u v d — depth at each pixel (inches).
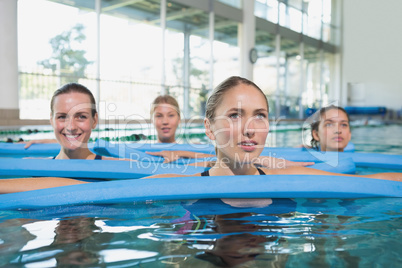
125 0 313.6
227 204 46.4
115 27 323.3
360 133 246.8
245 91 43.8
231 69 409.7
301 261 26.2
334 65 626.5
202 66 380.2
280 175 50.2
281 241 31.1
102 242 31.0
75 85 72.5
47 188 46.9
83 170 68.0
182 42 378.9
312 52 573.3
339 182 49.7
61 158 76.2
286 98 519.5
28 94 316.2
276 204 46.7
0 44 233.1
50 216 40.3
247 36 397.1
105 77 314.3
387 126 351.6
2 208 43.4
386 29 587.2
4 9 232.7
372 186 50.8
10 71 237.6
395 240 31.5
